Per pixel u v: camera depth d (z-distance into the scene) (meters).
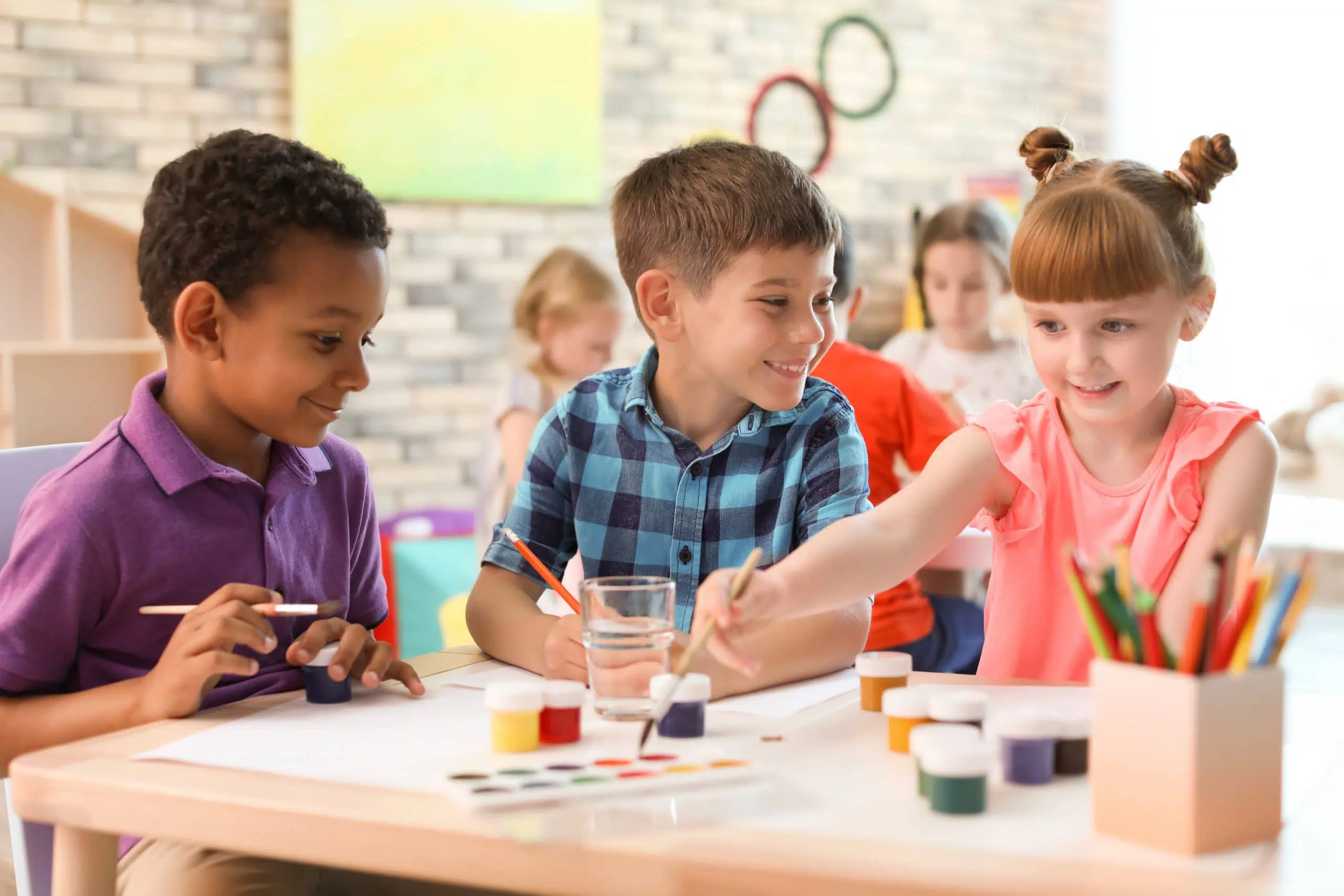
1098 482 1.25
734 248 1.17
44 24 3.62
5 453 1.26
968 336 3.59
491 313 4.25
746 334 1.18
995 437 1.25
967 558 1.87
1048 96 5.38
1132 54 5.54
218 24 3.84
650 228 1.25
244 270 1.08
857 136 4.94
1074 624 1.25
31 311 3.43
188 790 0.74
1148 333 1.11
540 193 4.27
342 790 0.74
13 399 3.36
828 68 4.87
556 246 4.32
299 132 3.93
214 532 1.14
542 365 3.43
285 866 0.93
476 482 4.24
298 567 1.22
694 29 4.59
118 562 1.08
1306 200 5.30
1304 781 0.77
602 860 0.65
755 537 1.25
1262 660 0.69
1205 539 1.18
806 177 1.23
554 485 1.30
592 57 4.31
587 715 0.93
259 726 0.90
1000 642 1.28
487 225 4.23
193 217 1.10
